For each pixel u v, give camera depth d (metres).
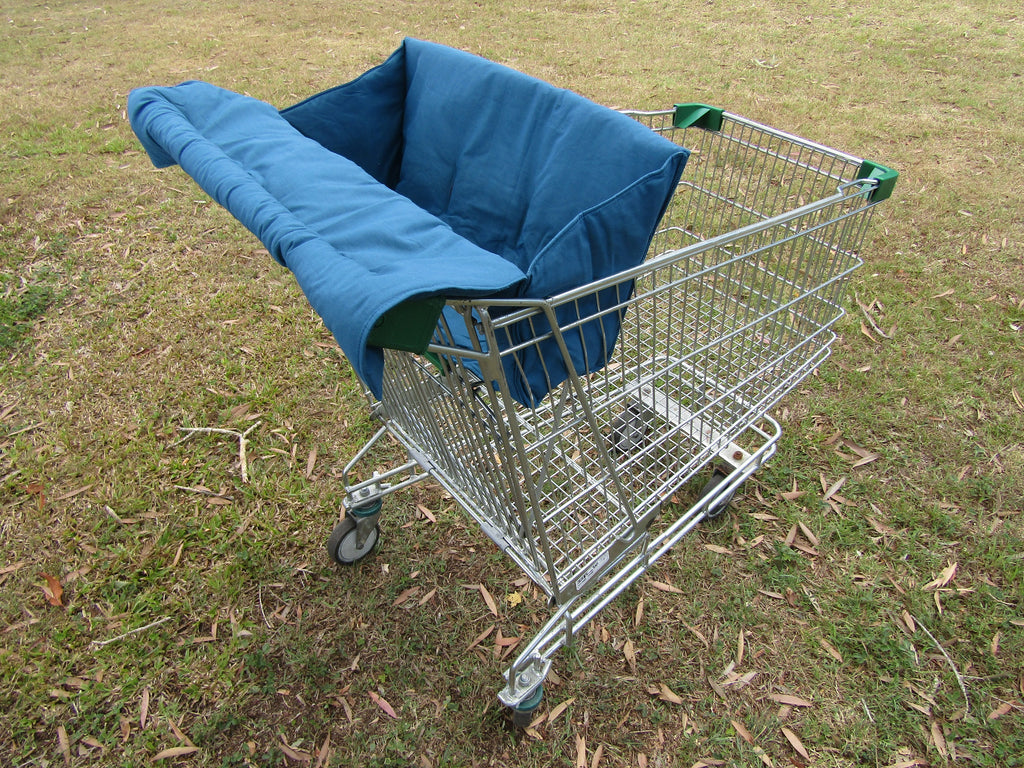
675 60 6.33
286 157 1.51
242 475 2.92
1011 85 5.65
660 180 1.55
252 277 4.01
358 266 1.19
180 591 2.54
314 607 2.50
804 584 2.48
